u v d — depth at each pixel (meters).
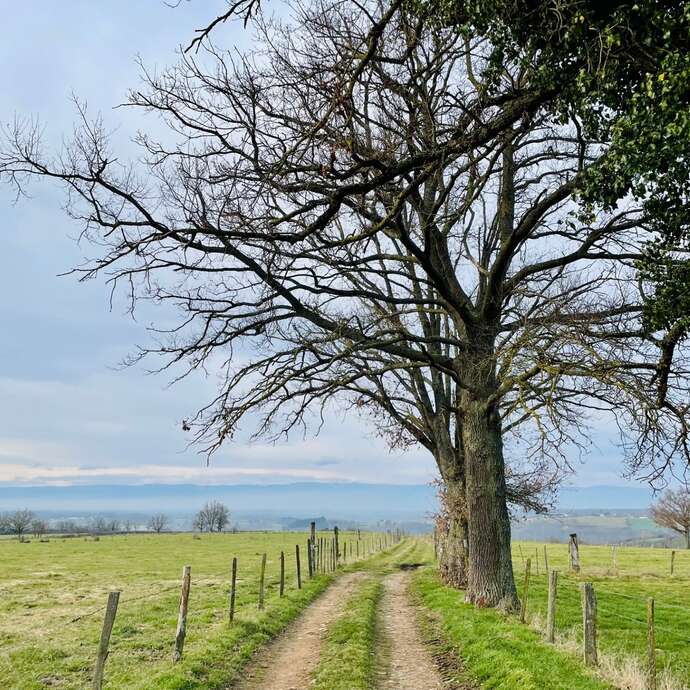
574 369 14.28
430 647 16.28
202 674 12.84
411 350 19.25
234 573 18.77
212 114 16.09
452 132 12.93
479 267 20.30
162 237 14.80
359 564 47.09
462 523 27.55
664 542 80.81
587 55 9.26
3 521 124.62
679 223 10.02
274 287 16.44
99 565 54.66
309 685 12.60
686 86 7.98
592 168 9.98
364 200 15.93
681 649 16.94
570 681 11.13
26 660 15.49
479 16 10.00
